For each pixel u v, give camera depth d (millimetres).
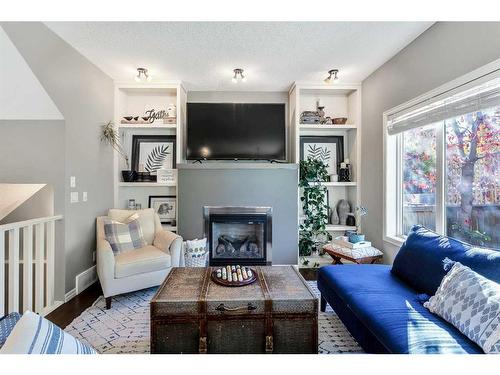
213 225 3629
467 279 1494
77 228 2857
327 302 2420
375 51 2836
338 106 4047
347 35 2512
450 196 2355
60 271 2648
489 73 1840
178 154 3670
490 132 2002
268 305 1646
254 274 2045
